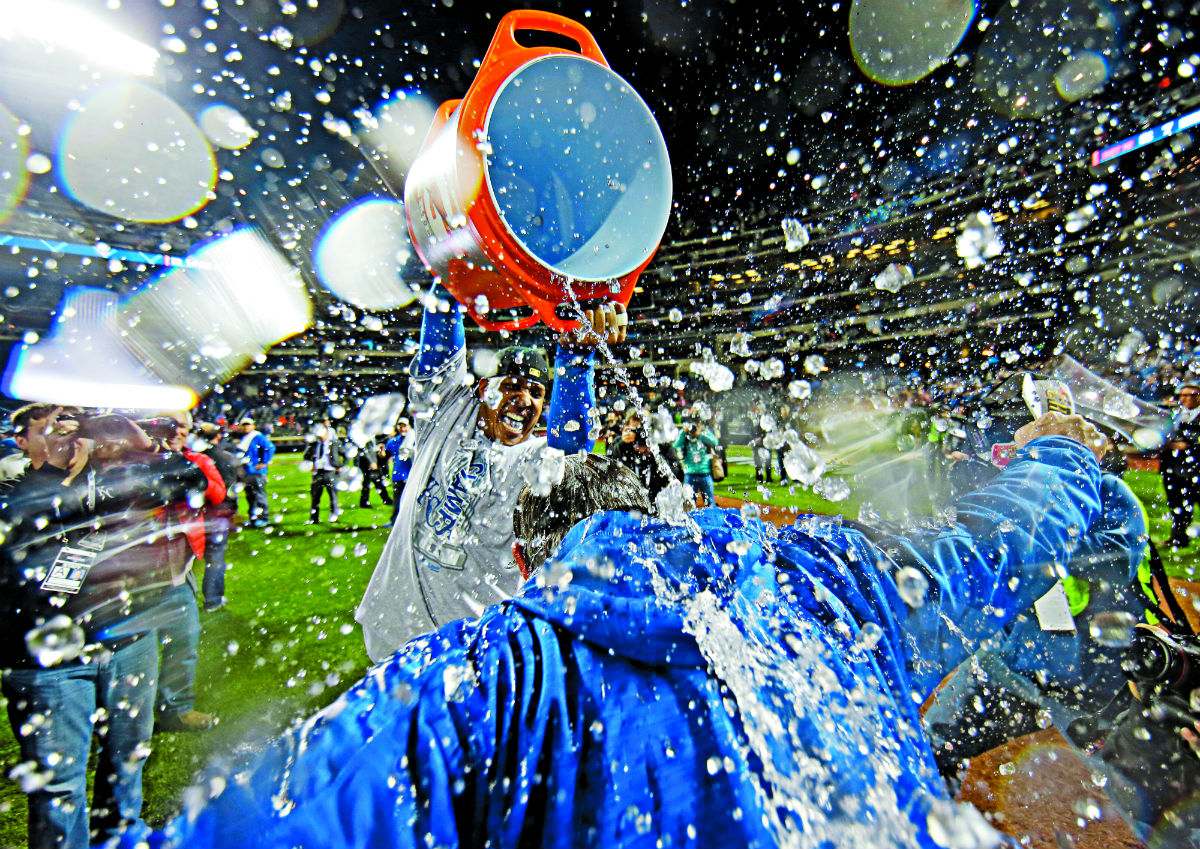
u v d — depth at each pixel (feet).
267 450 22.22
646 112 4.38
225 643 10.68
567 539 2.49
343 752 1.79
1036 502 2.96
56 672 5.15
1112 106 44.86
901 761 2.15
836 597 2.50
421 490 5.40
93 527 5.45
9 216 47.98
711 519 2.63
